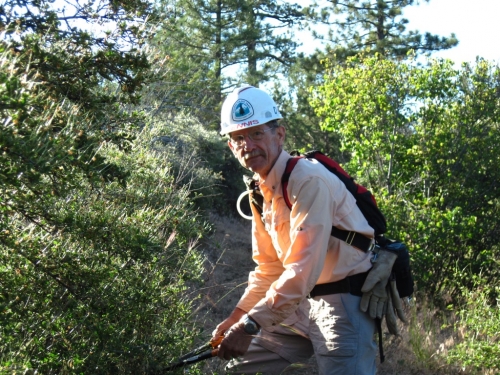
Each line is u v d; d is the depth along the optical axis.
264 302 3.12
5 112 2.51
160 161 5.69
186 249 4.84
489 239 9.94
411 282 3.50
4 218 3.16
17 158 2.54
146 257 3.52
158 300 3.77
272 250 3.63
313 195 3.13
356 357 3.32
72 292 3.29
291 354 3.72
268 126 3.26
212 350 3.40
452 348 6.48
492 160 10.00
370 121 9.87
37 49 3.15
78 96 3.42
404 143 9.92
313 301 3.46
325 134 20.39
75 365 3.13
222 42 23.88
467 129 10.00
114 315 3.41
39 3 3.51
